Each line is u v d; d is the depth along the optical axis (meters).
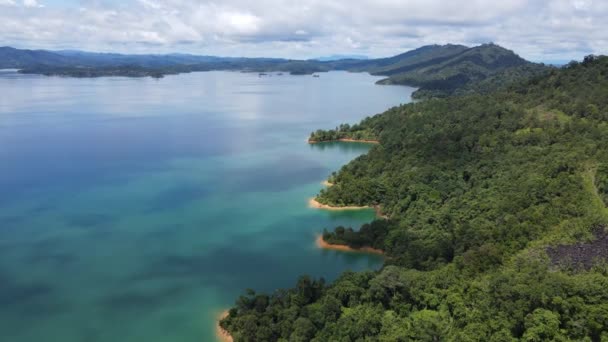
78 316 88.31
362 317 74.94
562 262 82.31
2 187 164.38
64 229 127.75
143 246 117.69
